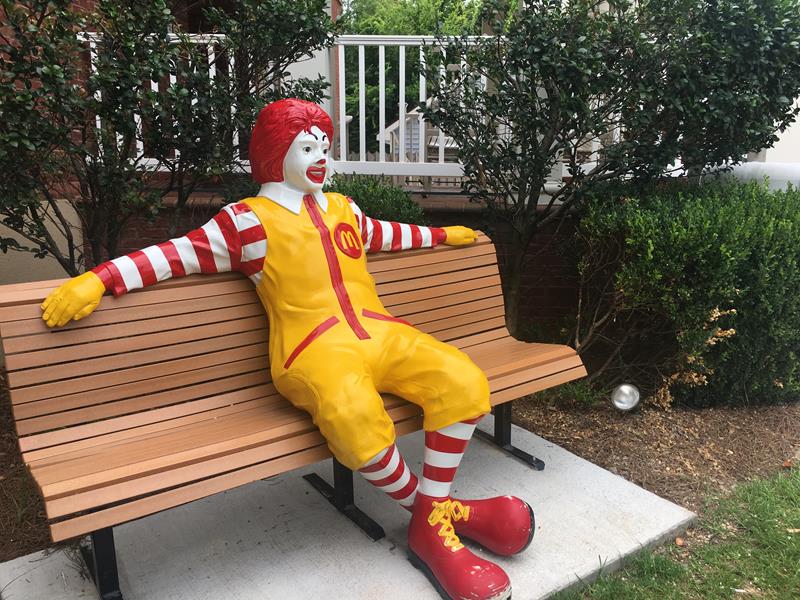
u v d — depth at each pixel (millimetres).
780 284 3607
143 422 2293
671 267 3453
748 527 2756
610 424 3719
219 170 3494
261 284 2449
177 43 3654
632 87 3793
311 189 2455
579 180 4121
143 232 5051
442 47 4223
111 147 3346
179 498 1946
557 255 4945
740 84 3771
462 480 3041
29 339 2074
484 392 2250
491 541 2375
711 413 3883
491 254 3498
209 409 2453
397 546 2531
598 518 2730
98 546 2111
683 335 3602
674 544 2646
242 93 3676
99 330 2209
